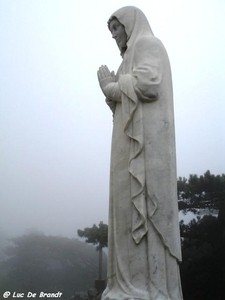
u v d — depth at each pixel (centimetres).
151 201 641
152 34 791
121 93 709
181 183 2719
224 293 2358
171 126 697
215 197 2653
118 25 811
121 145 695
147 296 591
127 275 625
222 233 2466
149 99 685
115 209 669
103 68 784
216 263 2397
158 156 663
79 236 2992
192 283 2403
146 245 627
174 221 643
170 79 739
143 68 698
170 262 622
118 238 650
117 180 681
